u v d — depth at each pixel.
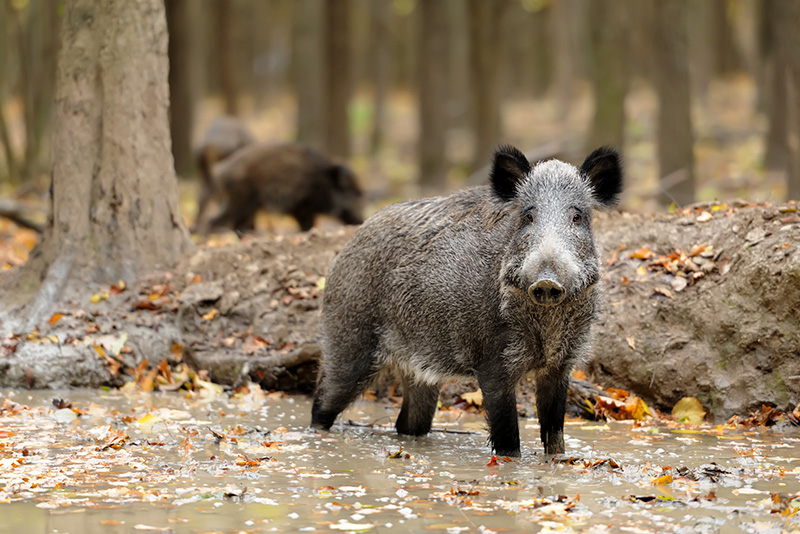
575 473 8.23
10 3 30.69
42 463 8.30
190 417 11.01
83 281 14.38
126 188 14.99
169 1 35.91
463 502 7.14
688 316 11.67
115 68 15.05
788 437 9.99
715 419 10.99
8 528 6.36
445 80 38.66
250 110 74.00
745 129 43.84
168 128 15.65
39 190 28.39
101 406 11.45
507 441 8.93
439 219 9.59
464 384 12.41
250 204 22.22
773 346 10.84
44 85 30.03
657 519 6.66
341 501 7.18
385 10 62.31
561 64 55.56
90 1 15.12
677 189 26.00
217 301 14.04
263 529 6.40
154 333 13.61
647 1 54.19
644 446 9.49
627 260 12.84
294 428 10.55
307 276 14.27
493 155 8.70
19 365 12.78
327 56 39.94
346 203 23.08
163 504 7.02
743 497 7.29
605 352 12.03
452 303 9.16
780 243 11.30
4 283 14.99
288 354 13.07
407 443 9.82
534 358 8.77
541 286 7.71
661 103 26.50
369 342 10.04
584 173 8.80
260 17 77.50
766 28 36.78
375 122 53.75
